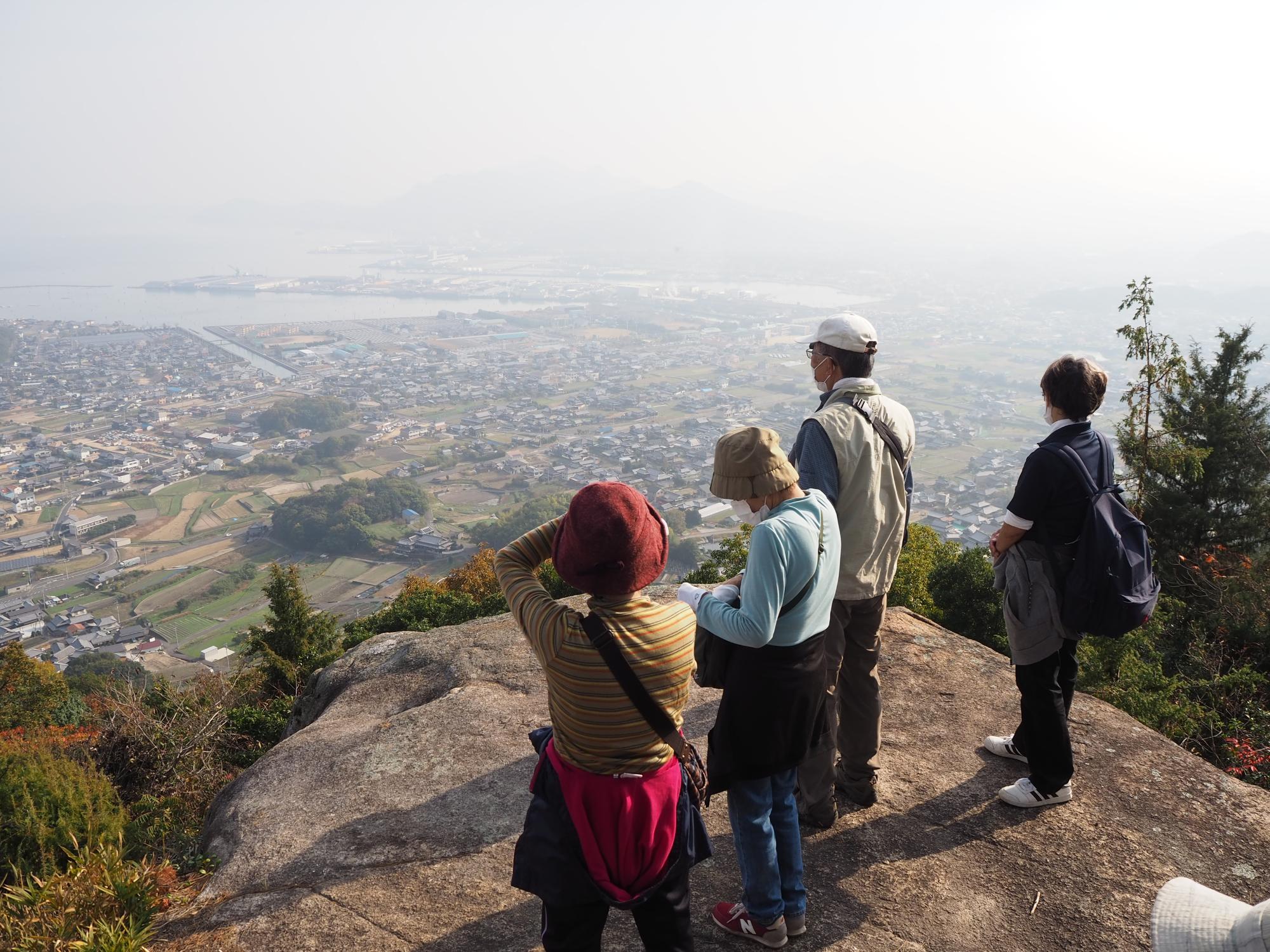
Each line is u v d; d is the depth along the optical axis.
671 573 80.31
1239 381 12.41
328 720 4.09
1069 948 2.39
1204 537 11.45
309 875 2.81
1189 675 6.79
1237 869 2.73
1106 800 3.09
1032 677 2.94
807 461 2.61
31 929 2.56
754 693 2.16
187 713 9.28
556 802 1.83
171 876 2.92
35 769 4.38
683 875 1.90
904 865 2.73
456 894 2.68
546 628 1.76
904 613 4.82
